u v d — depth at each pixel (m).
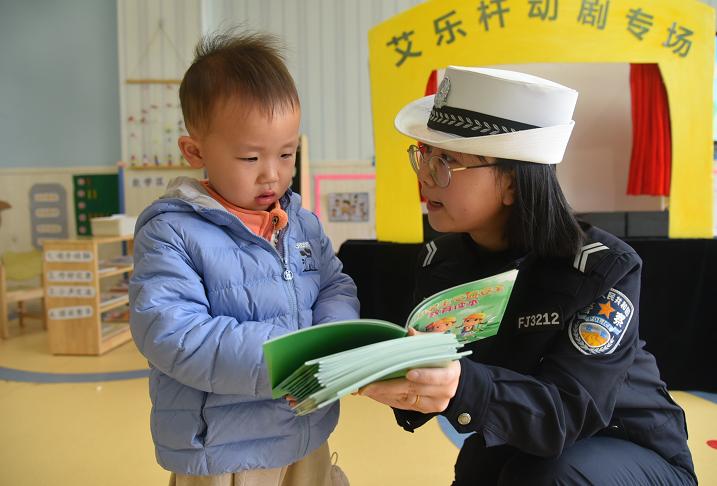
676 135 2.24
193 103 0.88
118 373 2.69
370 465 1.70
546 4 2.15
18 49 4.22
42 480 1.65
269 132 0.85
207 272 0.86
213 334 0.78
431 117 0.94
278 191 0.92
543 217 0.87
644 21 2.15
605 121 3.56
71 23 4.18
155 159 4.17
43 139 4.28
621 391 0.93
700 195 2.26
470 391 0.74
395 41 2.25
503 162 0.84
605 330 0.84
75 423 2.08
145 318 0.79
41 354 3.04
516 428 0.78
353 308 0.99
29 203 4.31
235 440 0.87
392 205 2.32
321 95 4.25
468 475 1.12
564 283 0.88
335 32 4.21
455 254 1.08
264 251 0.91
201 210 0.87
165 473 1.69
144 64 4.11
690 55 2.19
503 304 0.80
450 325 0.77
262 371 0.76
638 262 0.88
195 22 4.06
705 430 1.89
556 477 0.87
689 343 2.24
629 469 0.88
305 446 0.92
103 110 4.22
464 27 2.18
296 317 0.93
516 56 2.18
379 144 2.31
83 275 2.98
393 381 0.66
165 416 0.88
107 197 4.25
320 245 1.06
